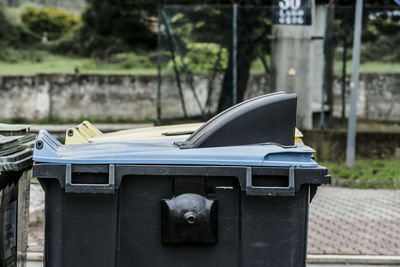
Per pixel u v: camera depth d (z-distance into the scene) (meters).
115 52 43.25
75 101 28.66
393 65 21.00
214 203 5.40
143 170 5.32
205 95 19.61
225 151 5.39
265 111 5.56
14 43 45.44
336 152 18.14
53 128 25.44
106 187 5.30
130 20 43.88
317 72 19.53
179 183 5.43
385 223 11.74
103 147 5.68
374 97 20.89
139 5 43.16
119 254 5.49
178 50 19.53
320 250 9.80
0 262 5.96
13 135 6.39
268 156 5.36
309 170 5.33
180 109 19.66
